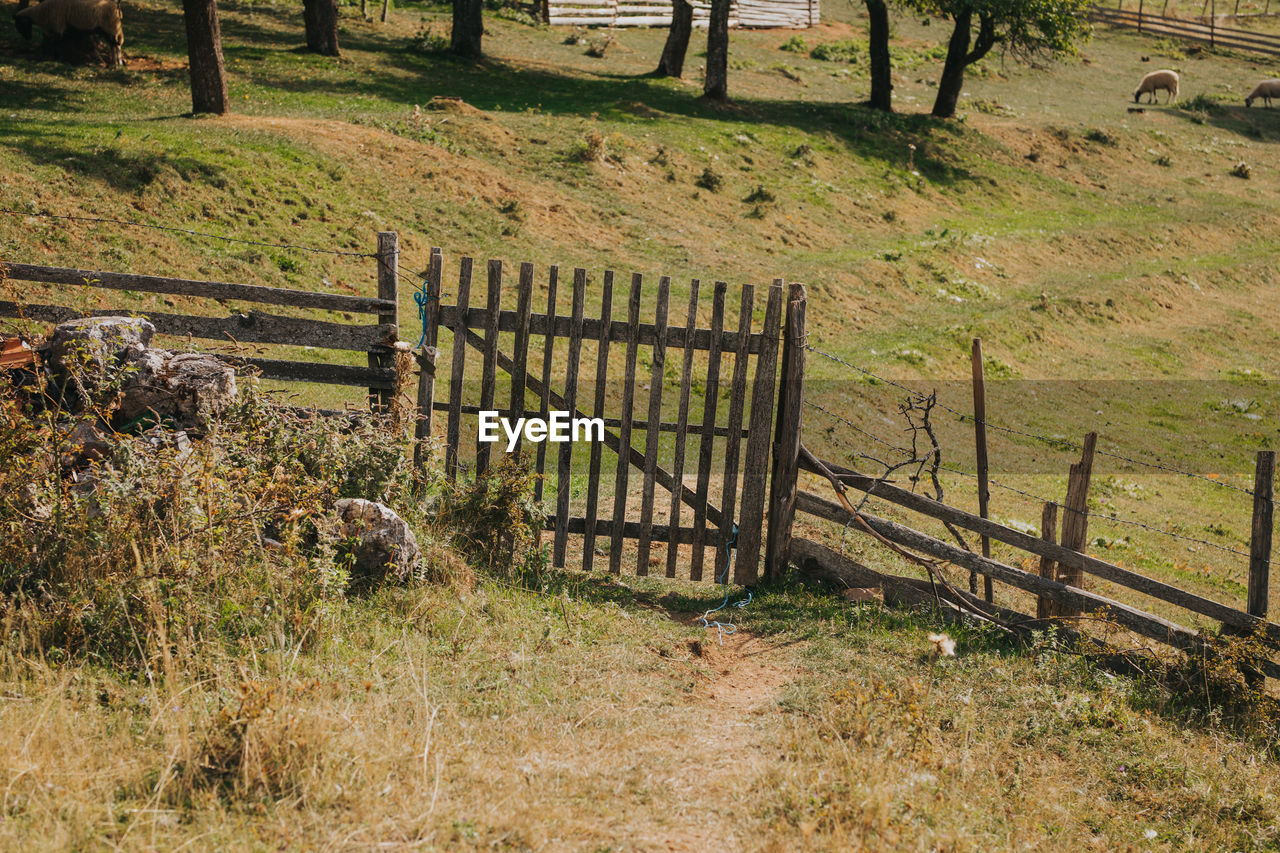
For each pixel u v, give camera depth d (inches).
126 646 236.4
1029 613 418.0
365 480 324.5
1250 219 1732.3
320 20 1376.7
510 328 365.7
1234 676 310.7
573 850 184.7
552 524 375.9
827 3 2795.3
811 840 193.3
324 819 183.9
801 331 356.2
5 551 253.3
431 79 1396.4
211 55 981.2
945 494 663.8
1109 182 1775.3
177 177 807.1
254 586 263.3
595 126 1300.4
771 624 337.1
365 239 872.9
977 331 1081.4
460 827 185.8
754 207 1228.5
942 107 1795.0
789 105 1659.7
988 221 1467.8
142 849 165.3
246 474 284.5
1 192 694.5
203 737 203.3
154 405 309.3
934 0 1728.6
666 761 227.8
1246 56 2812.5
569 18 2116.1
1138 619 331.6
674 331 359.6
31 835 166.4
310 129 1008.9
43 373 311.1
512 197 1042.7
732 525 372.8
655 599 362.6
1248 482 871.7
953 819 213.2
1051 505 348.2
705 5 2295.8
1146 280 1391.5
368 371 358.6
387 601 289.0
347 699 230.2
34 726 197.2
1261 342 1315.2
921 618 351.3
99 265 674.8
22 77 1023.6
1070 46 1707.7
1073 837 222.8
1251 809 247.4
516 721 236.8
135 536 253.3
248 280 743.7
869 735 240.4
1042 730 276.1
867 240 1264.8
